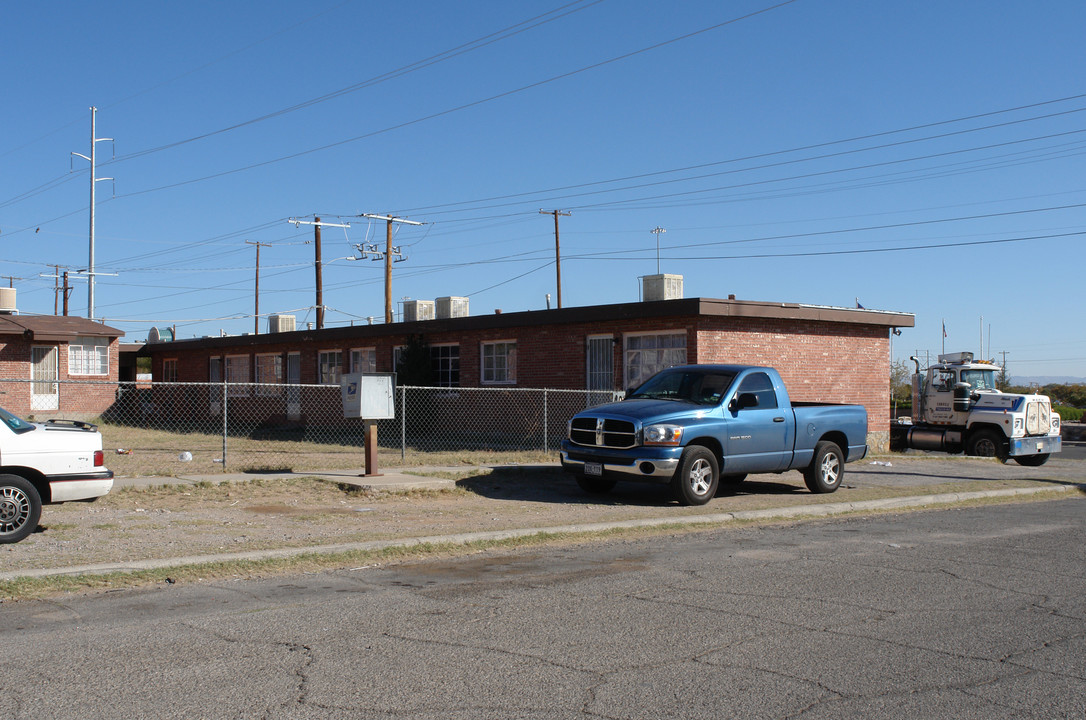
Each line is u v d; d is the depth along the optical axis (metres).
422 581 7.93
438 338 27.22
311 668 5.36
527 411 24.30
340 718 4.55
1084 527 11.55
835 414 14.91
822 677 5.26
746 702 4.82
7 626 6.30
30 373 31.14
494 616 6.64
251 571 8.27
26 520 9.28
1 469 9.40
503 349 25.30
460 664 5.45
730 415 13.31
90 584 7.57
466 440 24.25
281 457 18.56
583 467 13.23
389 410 14.66
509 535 9.97
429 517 11.42
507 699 4.84
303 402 32.38
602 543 10.09
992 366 25.47
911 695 4.97
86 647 5.77
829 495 14.44
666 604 7.04
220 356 36.97
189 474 14.66
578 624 6.41
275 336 32.88
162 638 6.00
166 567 8.14
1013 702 4.88
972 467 20.86
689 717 4.61
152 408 35.62
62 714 4.58
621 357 22.12
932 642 6.02
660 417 12.71
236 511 11.65
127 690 4.95
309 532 10.09
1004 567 8.66
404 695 4.89
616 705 4.76
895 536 10.66
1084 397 65.44
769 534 10.80
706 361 20.44
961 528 11.40
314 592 7.47
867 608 6.95
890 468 19.86
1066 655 5.76
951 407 24.91
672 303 20.34
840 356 23.11
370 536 9.75
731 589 7.59
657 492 14.35
